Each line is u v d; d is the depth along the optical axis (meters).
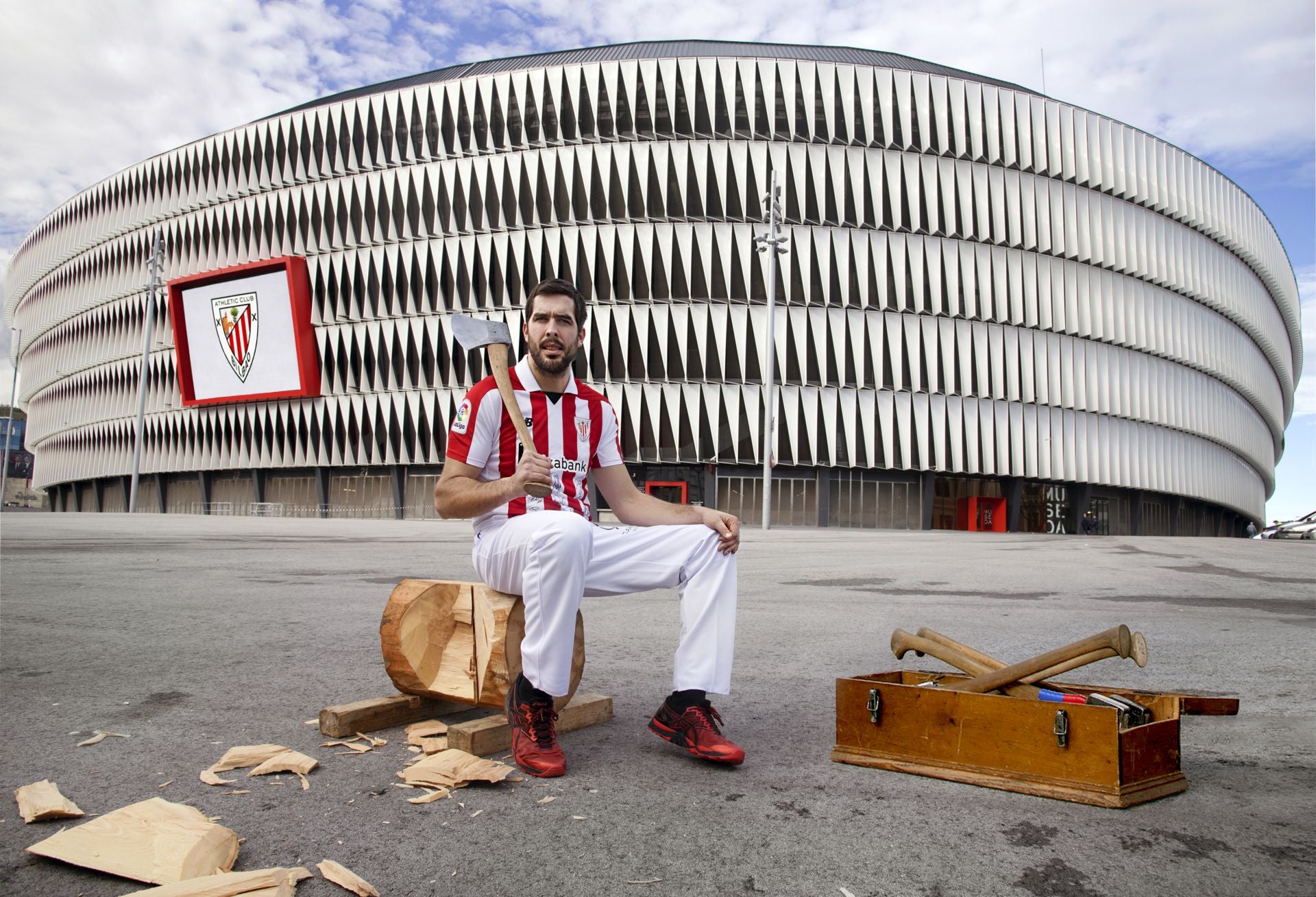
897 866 2.06
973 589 9.30
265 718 3.40
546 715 2.81
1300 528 37.00
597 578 3.06
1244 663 4.72
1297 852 2.15
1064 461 52.09
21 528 23.30
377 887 1.93
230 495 59.53
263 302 54.75
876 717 2.85
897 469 48.97
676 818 2.36
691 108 48.59
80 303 69.12
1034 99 51.53
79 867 2.00
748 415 48.31
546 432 3.26
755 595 8.55
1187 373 59.16
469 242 50.91
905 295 49.09
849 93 48.81
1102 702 2.72
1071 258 52.22
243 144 56.62
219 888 1.82
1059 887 1.95
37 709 3.55
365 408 53.03
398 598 3.18
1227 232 61.06
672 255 48.69
